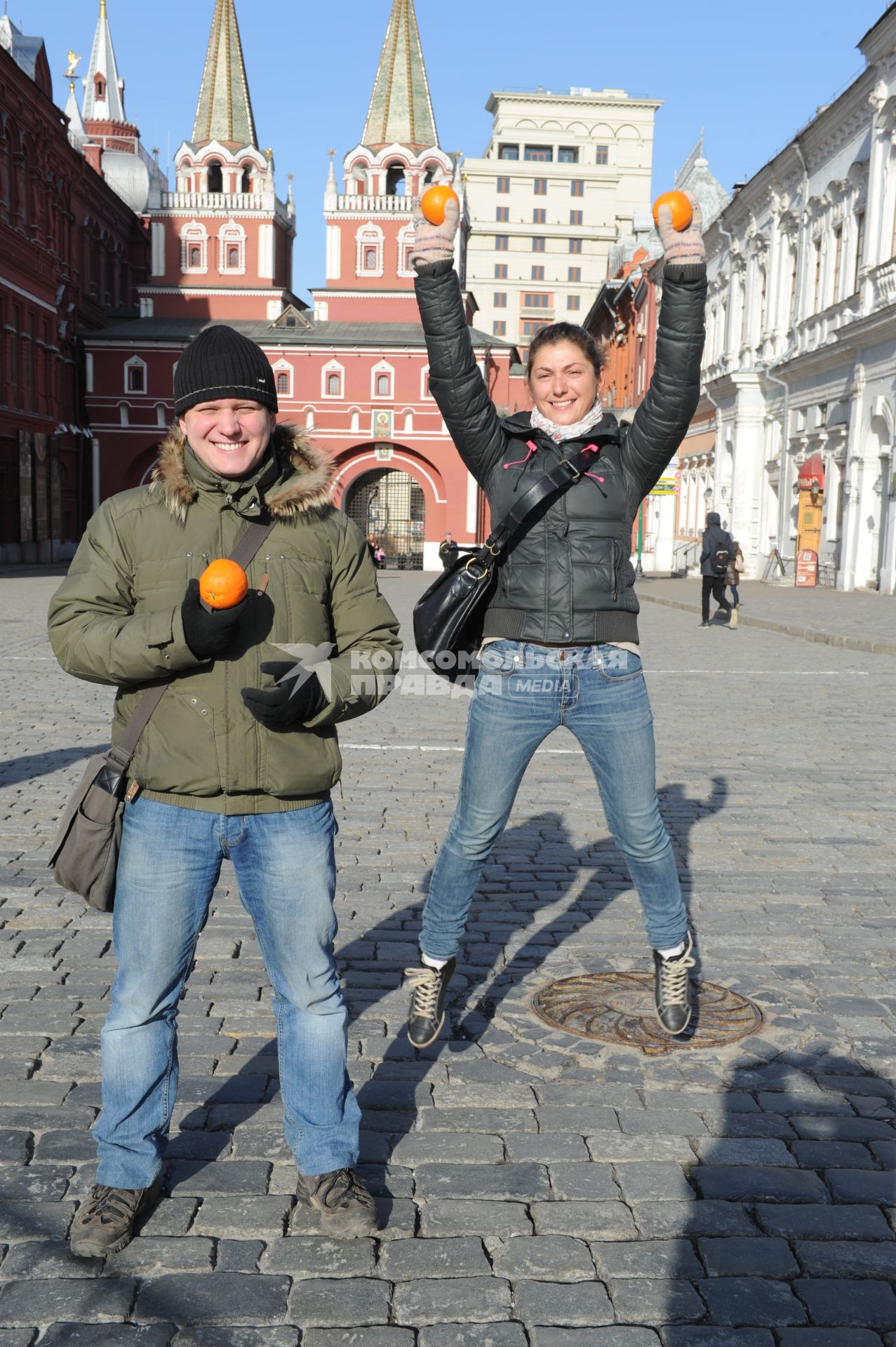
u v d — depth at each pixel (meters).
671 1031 3.56
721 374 39.88
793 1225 2.70
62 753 8.29
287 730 2.57
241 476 2.60
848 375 29.02
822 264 31.22
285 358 53.88
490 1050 3.61
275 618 2.57
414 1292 2.44
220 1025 3.75
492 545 3.20
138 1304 2.39
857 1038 3.71
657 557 47.94
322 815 2.68
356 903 5.02
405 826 6.36
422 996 3.44
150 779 2.55
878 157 27.02
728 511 39.16
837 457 29.91
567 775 7.73
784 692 11.86
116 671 2.47
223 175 57.12
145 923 2.59
